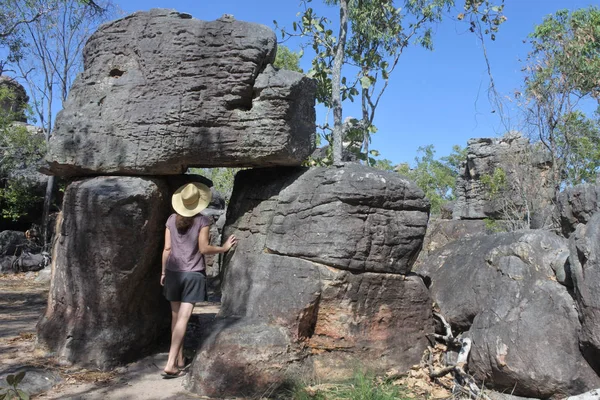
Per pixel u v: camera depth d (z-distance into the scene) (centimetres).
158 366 531
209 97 515
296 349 473
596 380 394
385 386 458
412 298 520
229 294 539
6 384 451
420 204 522
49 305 561
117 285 517
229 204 597
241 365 452
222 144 514
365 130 1044
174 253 511
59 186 1958
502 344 429
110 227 503
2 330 685
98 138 527
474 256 549
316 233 493
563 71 1113
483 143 2058
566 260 439
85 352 516
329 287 484
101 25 552
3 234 1669
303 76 527
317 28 997
